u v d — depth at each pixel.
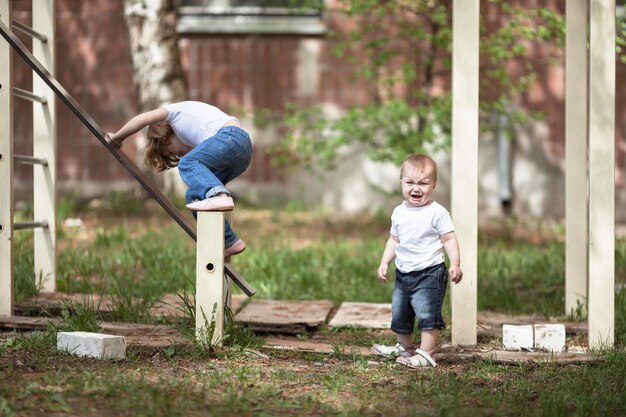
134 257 9.93
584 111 7.43
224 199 5.66
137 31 14.58
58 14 16.34
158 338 5.78
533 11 12.34
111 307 6.88
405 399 4.63
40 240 7.80
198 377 4.88
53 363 5.08
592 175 5.93
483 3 15.48
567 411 4.43
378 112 13.20
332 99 16.31
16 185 16.11
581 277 7.48
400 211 5.62
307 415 4.24
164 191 15.24
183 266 9.34
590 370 5.39
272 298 8.45
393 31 16.03
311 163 16.38
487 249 11.59
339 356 5.77
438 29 13.83
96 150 16.30
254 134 16.39
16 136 16.12
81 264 9.09
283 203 16.38
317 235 13.08
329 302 7.95
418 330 6.61
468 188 6.16
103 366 5.04
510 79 15.90
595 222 5.96
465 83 6.10
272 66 16.39
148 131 6.35
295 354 5.84
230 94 16.42
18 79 16.12
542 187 16.22
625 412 4.42
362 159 16.36
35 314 6.90
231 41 16.41
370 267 9.81
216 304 5.62
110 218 13.85
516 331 6.11
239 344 5.81
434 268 5.53
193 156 5.94
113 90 16.38
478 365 5.57
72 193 16.30
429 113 13.49
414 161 5.58
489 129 14.32
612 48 5.85
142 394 4.36
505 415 4.34
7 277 6.67
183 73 14.86
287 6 16.44
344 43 13.98
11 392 4.25
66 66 16.39
